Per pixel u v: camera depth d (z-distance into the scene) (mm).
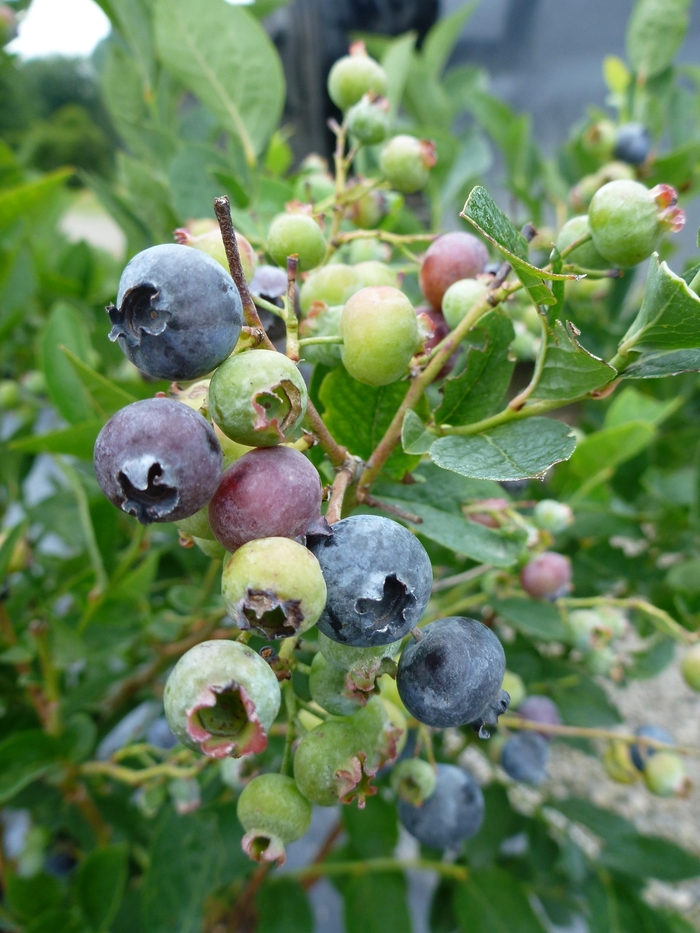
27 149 361
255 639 138
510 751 180
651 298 92
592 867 211
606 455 184
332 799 95
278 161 263
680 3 251
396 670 91
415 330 98
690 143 235
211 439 77
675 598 204
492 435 101
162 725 188
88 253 287
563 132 475
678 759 180
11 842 292
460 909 208
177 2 182
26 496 301
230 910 262
